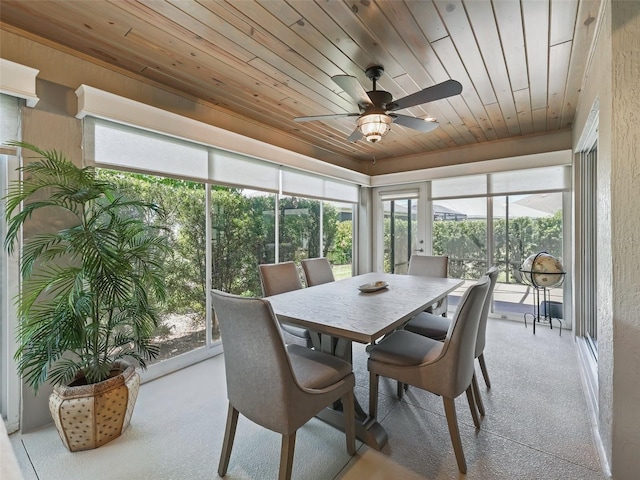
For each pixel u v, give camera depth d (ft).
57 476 5.08
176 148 8.86
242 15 5.55
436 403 7.06
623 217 4.68
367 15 5.52
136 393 6.33
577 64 7.11
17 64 5.76
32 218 6.30
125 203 6.32
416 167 15.78
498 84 8.16
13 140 6.07
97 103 6.84
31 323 5.50
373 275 10.91
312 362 5.51
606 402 5.22
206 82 8.15
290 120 10.87
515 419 6.35
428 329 7.67
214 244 10.11
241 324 4.41
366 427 5.73
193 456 5.52
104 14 5.58
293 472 5.09
